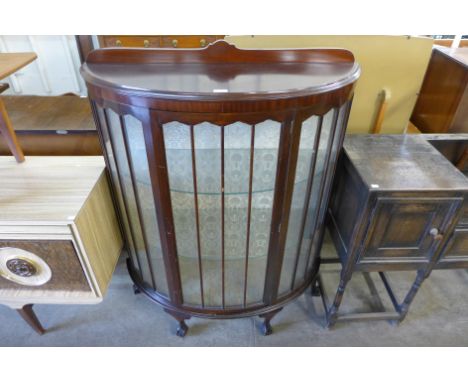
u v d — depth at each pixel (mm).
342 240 1147
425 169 995
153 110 715
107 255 1161
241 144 805
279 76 790
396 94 1181
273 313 1243
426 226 992
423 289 1486
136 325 1356
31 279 1085
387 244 1038
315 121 811
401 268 1106
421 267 1104
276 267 1076
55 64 1844
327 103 768
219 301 1192
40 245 966
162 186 848
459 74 1165
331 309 1279
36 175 1075
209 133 777
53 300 1125
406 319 1373
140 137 811
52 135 1286
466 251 1100
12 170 1097
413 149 1098
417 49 1076
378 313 1300
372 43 1069
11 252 991
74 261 1011
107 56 850
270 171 857
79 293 1126
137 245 1159
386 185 918
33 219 910
